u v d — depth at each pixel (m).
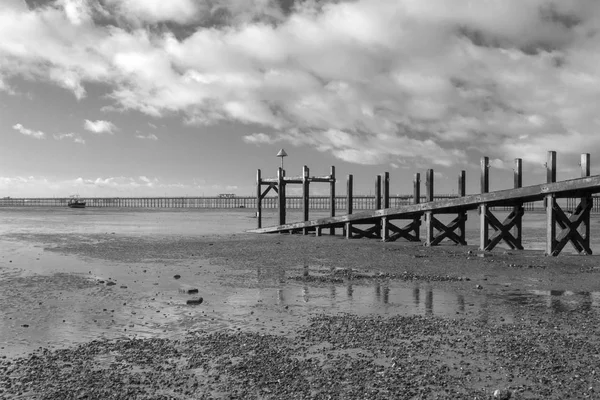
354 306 12.02
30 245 28.23
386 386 6.68
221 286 14.87
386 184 32.84
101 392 6.61
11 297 13.10
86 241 31.11
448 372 7.22
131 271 18.00
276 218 83.62
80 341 9.10
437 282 15.54
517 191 22.58
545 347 8.41
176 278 16.36
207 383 6.89
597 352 8.09
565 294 13.50
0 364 7.80
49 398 6.43
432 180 30.09
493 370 7.29
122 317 10.92
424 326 9.94
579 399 6.18
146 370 7.46
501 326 9.91
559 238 21.70
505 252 23.30
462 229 28.25
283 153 39.81
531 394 6.35
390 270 18.16
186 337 9.30
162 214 104.81
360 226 49.94
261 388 6.67
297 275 17.03
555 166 21.95
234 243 29.61
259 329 9.84
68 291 13.97
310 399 6.25
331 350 8.38
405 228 31.09
